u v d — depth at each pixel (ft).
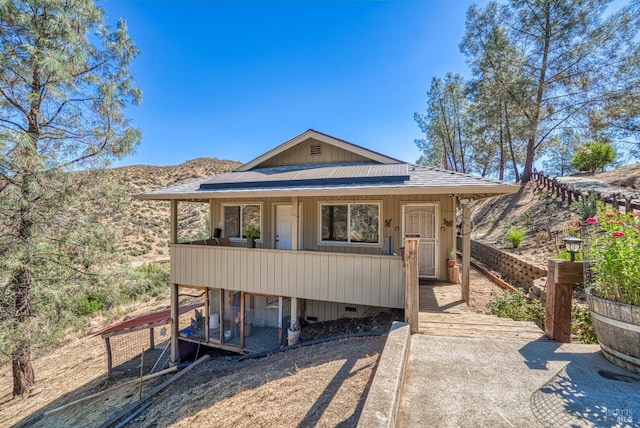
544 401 7.66
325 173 24.66
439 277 26.40
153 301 52.06
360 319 26.99
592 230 11.79
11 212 25.09
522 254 35.22
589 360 9.84
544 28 54.54
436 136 86.48
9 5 22.90
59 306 27.35
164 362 30.12
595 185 49.16
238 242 32.37
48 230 26.96
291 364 18.06
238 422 12.95
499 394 8.05
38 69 24.71
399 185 19.48
